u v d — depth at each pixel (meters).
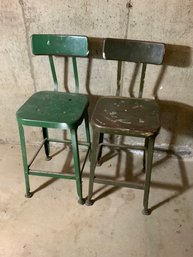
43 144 1.84
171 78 1.69
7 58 1.74
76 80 1.67
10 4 1.53
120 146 1.65
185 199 1.65
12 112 2.00
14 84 1.86
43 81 1.83
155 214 1.55
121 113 1.42
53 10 1.54
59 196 1.68
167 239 1.42
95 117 1.38
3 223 1.50
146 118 1.38
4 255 1.35
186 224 1.50
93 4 1.49
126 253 1.35
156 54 1.47
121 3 1.46
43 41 1.56
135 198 1.66
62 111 1.46
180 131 1.89
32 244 1.40
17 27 1.62
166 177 1.81
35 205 1.62
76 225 1.49
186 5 1.42
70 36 1.53
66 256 1.34
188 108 1.79
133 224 1.50
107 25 1.55
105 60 1.67
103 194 1.69
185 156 1.99
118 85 1.67
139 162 1.95
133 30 1.55
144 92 1.78
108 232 1.46
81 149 2.07
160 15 1.47
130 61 1.53
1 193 1.70
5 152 2.07
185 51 1.57
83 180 1.79
